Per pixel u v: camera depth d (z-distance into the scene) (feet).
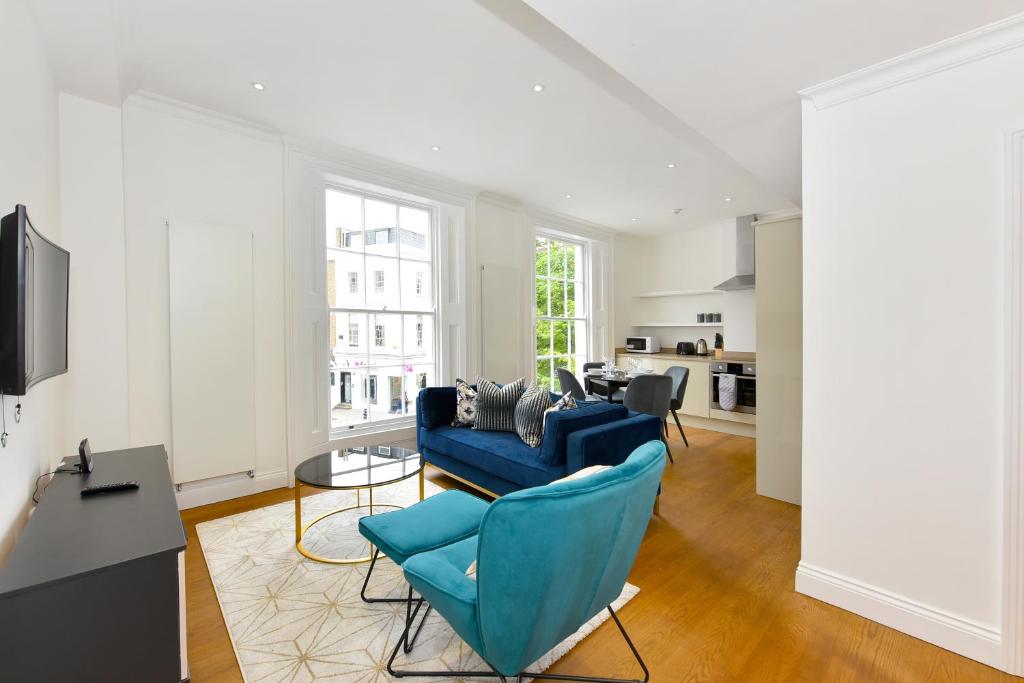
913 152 5.88
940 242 5.71
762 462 11.18
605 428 8.93
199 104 9.72
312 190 11.91
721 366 18.45
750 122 7.72
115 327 8.86
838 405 6.60
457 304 15.29
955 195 5.59
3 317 4.53
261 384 11.01
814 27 5.21
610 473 4.33
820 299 6.74
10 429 5.22
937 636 5.74
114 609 4.07
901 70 5.90
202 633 6.02
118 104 8.77
